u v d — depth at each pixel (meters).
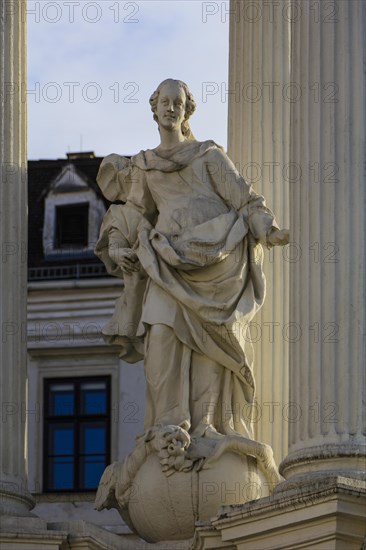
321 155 28.56
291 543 27.27
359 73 28.70
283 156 31.69
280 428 30.55
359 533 27.00
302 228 28.58
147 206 30.17
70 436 43.94
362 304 28.08
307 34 29.05
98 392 44.03
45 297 44.31
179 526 28.86
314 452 27.75
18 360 29.31
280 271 31.02
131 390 43.88
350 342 28.00
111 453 43.69
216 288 29.39
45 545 28.11
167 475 28.83
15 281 29.45
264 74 32.00
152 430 29.06
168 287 29.39
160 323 29.41
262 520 27.48
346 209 28.33
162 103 30.19
